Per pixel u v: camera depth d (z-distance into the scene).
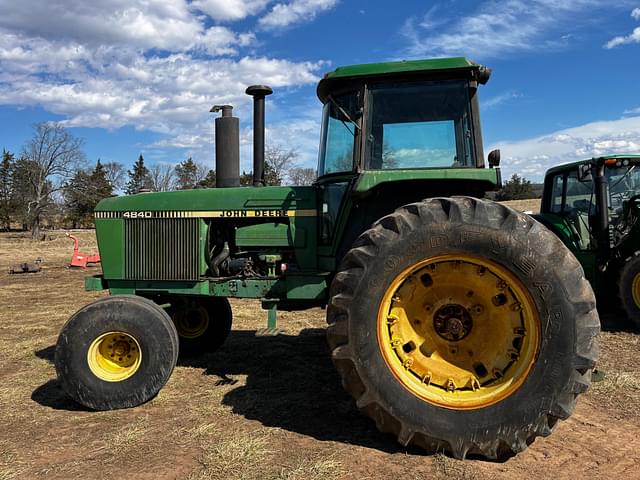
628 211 6.77
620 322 6.63
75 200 45.19
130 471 2.79
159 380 3.75
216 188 4.49
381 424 2.95
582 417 3.46
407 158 3.63
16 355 5.26
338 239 3.89
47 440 3.23
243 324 6.64
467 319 3.04
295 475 2.69
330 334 3.01
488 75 3.60
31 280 12.23
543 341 2.79
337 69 3.65
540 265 2.79
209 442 3.13
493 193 3.93
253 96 4.44
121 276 4.42
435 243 2.91
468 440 2.81
